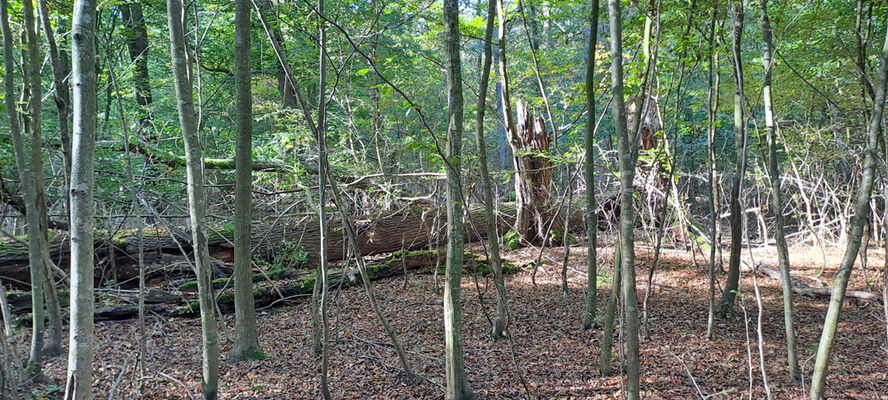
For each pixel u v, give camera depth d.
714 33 5.32
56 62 4.07
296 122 8.32
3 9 3.54
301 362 5.05
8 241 6.46
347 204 8.77
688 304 6.71
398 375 4.77
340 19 7.68
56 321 4.81
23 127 4.82
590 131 4.96
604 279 7.70
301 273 7.94
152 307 6.29
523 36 14.14
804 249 9.98
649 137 8.70
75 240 2.59
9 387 3.02
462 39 7.17
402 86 10.59
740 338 5.55
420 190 9.34
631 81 5.37
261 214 8.76
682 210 8.48
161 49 11.94
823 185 9.96
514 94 12.43
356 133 8.26
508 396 4.36
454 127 3.86
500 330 5.65
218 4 9.53
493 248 5.42
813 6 5.84
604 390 4.41
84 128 2.57
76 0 2.55
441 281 7.84
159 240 6.98
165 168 7.43
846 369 4.68
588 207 5.54
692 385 4.48
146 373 4.54
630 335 3.38
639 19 5.75
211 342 3.71
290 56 10.95
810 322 6.02
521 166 9.60
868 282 7.11
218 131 12.48
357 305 6.91
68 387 2.62
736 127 5.55
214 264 7.30
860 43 5.35
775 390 4.32
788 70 6.62
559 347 5.41
